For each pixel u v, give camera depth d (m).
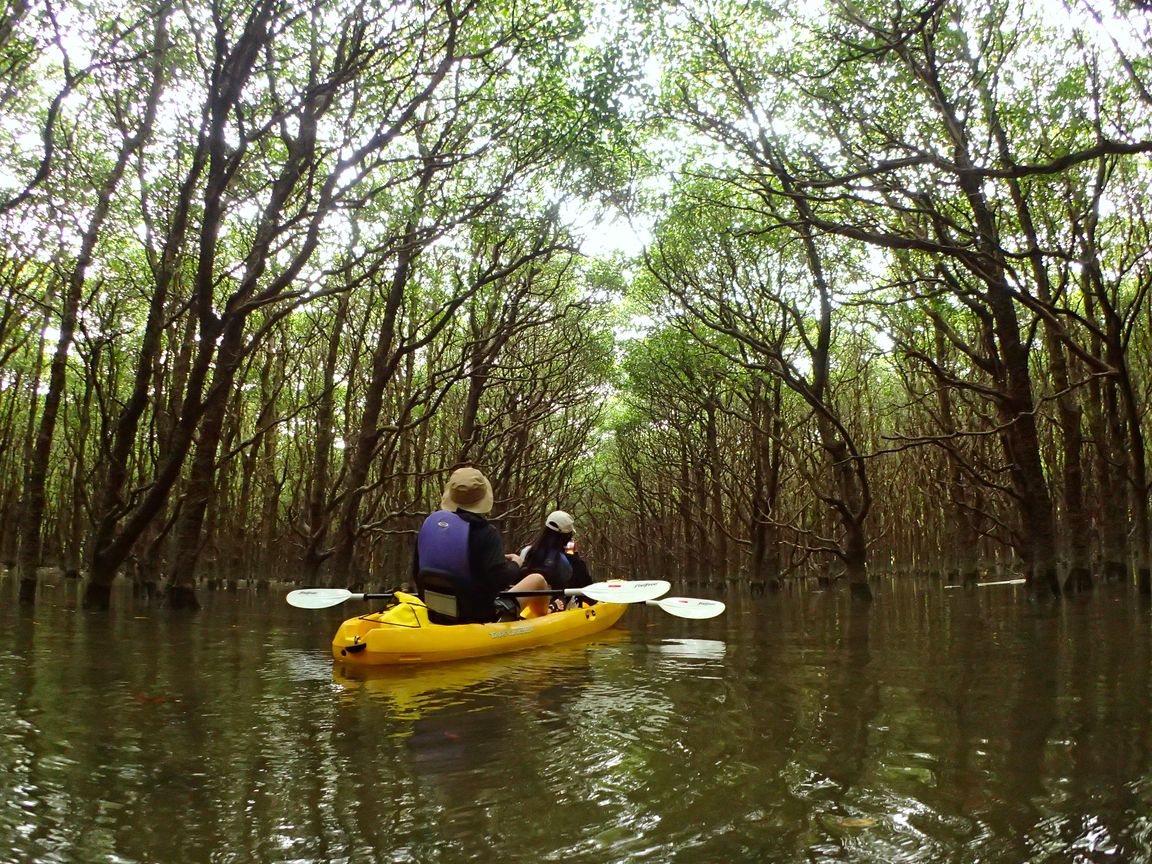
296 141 9.35
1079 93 8.86
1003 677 4.89
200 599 14.29
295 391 22.77
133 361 18.59
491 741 3.51
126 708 4.19
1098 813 2.46
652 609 11.88
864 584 13.01
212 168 8.72
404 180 9.30
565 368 23.00
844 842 2.31
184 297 12.11
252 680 5.16
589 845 2.31
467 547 6.84
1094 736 3.34
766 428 19.52
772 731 3.64
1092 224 8.84
